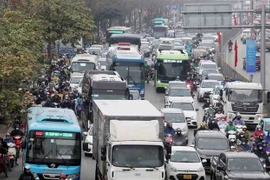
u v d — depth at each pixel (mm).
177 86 111688
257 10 113625
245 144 76438
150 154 53219
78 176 58531
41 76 110625
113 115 55031
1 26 94750
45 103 90250
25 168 54938
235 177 56938
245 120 98938
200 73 148750
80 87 113625
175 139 77500
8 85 67562
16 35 90562
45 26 143000
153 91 135375
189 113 97500
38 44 105125
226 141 70688
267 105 110250
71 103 99938
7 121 68688
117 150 52969
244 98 98812
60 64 145875
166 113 86375
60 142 58219
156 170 52906
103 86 87938
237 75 141625
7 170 66438
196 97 130625
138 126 54031
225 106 99750
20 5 133875
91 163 72688
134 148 53156
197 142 70438
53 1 145000
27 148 57844
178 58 131250
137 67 115625
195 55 193125
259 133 79750
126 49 132250
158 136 53969
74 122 60812
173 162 63062
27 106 74938
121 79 92500
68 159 58062
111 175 52625
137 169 52719
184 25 112625
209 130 76000
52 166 57812
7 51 79062
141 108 59250
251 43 122125
